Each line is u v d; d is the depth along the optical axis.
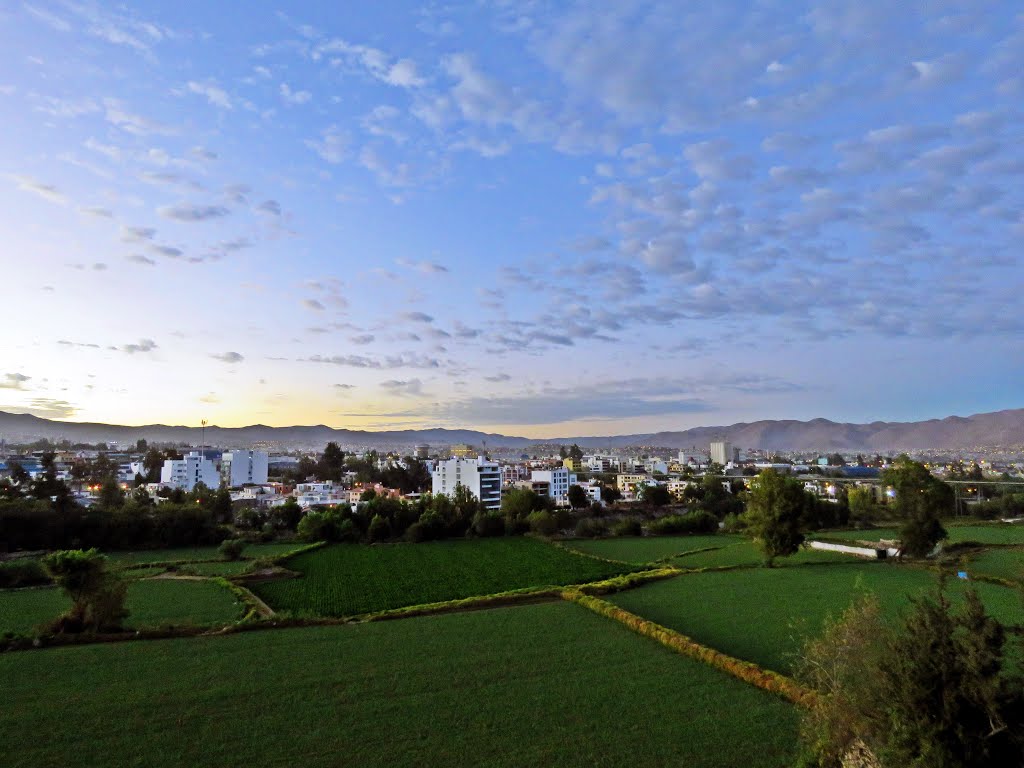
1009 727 12.70
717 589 47.50
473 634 34.84
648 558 70.19
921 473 60.03
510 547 79.19
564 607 41.84
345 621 38.19
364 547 79.44
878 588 46.47
